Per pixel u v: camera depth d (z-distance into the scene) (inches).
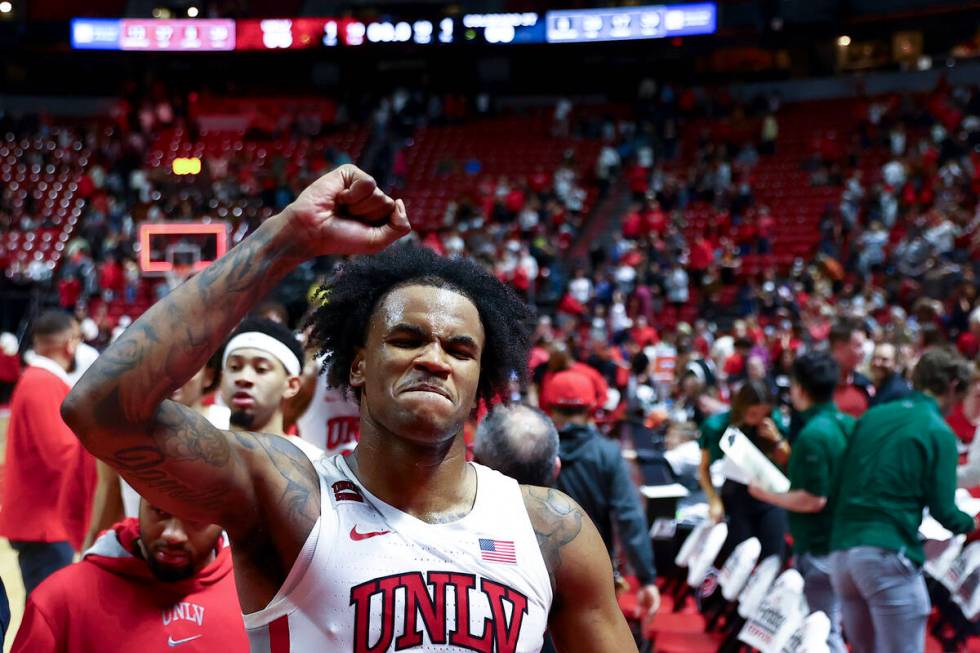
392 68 1253.1
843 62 1175.6
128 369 55.9
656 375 539.8
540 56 1214.3
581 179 1005.8
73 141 1067.9
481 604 60.1
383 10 1200.8
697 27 1120.2
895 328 388.5
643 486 245.4
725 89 1149.1
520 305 69.2
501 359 68.2
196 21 1155.3
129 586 97.0
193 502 59.4
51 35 1152.8
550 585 63.8
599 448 165.0
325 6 1214.9
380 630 58.4
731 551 219.5
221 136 1119.6
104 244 872.9
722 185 937.5
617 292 745.0
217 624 98.9
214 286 58.2
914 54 1149.7
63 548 189.6
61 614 95.0
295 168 1029.2
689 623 229.3
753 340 483.5
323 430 159.9
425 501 62.6
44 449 183.8
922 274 744.3
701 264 796.0
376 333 63.7
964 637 223.1
